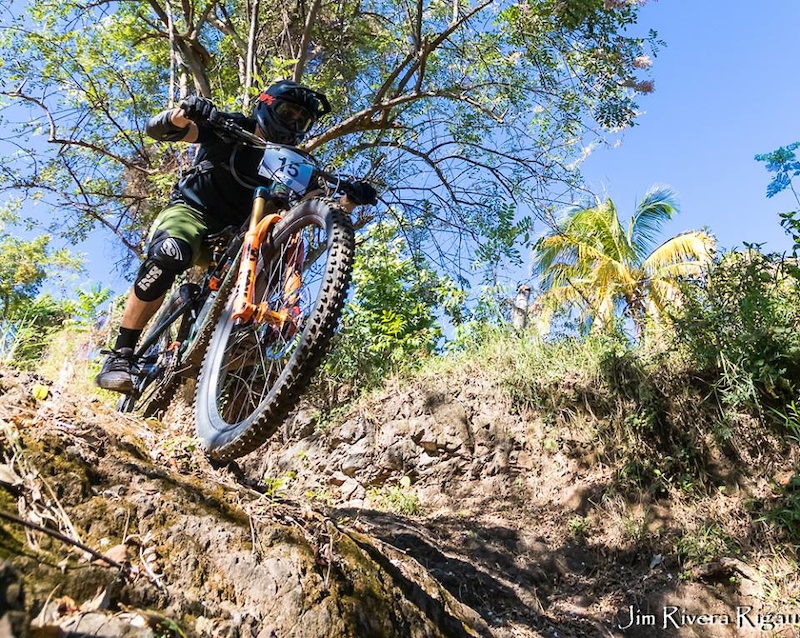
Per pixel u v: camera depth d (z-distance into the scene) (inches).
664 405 256.1
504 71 445.7
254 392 129.6
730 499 227.3
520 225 445.1
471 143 457.7
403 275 452.8
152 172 425.1
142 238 473.7
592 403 269.1
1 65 436.5
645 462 244.7
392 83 494.3
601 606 199.3
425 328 420.5
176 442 112.4
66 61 459.8
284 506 110.3
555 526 237.0
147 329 150.4
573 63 426.3
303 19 496.7
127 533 87.8
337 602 97.6
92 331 233.6
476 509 256.5
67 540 74.2
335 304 108.9
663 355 266.2
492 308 365.7
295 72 436.8
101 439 98.4
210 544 93.7
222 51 526.3
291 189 130.7
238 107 358.9
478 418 286.4
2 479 81.0
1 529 74.4
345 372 333.7
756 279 251.9
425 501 269.4
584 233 618.5
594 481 249.4
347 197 137.9
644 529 225.8
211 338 136.8
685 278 283.9
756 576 197.0
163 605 81.3
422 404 299.6
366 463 291.7
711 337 257.9
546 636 176.9
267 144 133.6
